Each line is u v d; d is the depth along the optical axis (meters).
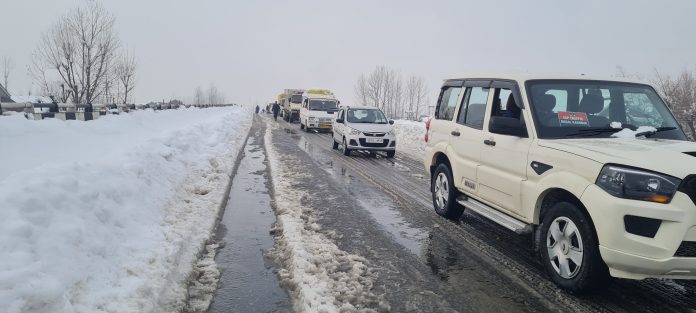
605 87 5.08
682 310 3.74
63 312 2.98
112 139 9.59
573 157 3.96
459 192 6.27
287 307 3.75
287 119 37.34
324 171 10.72
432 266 4.67
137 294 3.52
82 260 3.66
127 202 5.39
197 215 6.07
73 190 4.56
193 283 4.17
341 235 5.64
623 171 3.50
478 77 6.05
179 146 10.40
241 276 4.38
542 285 4.21
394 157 14.14
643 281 4.34
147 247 4.50
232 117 29.31
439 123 6.74
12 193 3.85
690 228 3.27
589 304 3.82
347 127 14.51
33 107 10.50
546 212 4.44
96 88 23.11
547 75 5.14
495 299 3.91
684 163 3.42
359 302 3.79
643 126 4.65
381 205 7.34
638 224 3.40
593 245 3.72
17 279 2.87
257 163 11.96
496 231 5.96
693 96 16.03
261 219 6.42
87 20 22.56
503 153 4.98
